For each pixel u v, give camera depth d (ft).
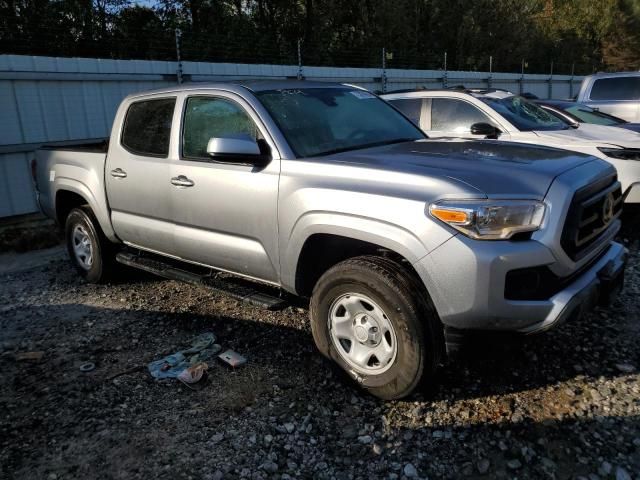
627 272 17.39
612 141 21.43
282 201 11.69
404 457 9.44
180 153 14.20
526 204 9.49
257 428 10.34
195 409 10.99
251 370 12.33
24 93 27.07
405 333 10.06
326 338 11.42
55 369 12.85
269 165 12.12
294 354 12.98
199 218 13.62
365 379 10.88
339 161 11.39
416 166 10.68
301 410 10.82
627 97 36.35
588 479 8.73
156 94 15.39
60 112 28.50
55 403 11.41
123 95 31.12
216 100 13.67
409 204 9.86
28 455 9.84
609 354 12.29
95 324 15.31
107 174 16.37
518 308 9.38
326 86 15.03
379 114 14.98
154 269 15.53
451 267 9.38
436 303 9.70
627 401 10.55
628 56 134.92
